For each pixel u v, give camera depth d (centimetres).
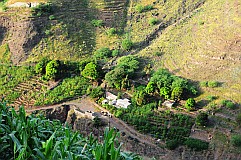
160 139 5334
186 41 6881
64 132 1678
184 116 5488
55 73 6406
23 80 6562
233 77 5906
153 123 5509
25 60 6919
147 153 5219
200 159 4962
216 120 5353
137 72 6388
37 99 6131
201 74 6128
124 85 6125
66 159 1334
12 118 1548
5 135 1422
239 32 6353
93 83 6444
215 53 6288
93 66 6369
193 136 5238
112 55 6938
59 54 6950
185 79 6062
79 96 6231
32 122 1536
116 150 1377
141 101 5803
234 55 6150
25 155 1341
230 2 7106
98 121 5644
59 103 6097
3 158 1422
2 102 1694
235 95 5631
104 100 6019
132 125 5575
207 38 6606
